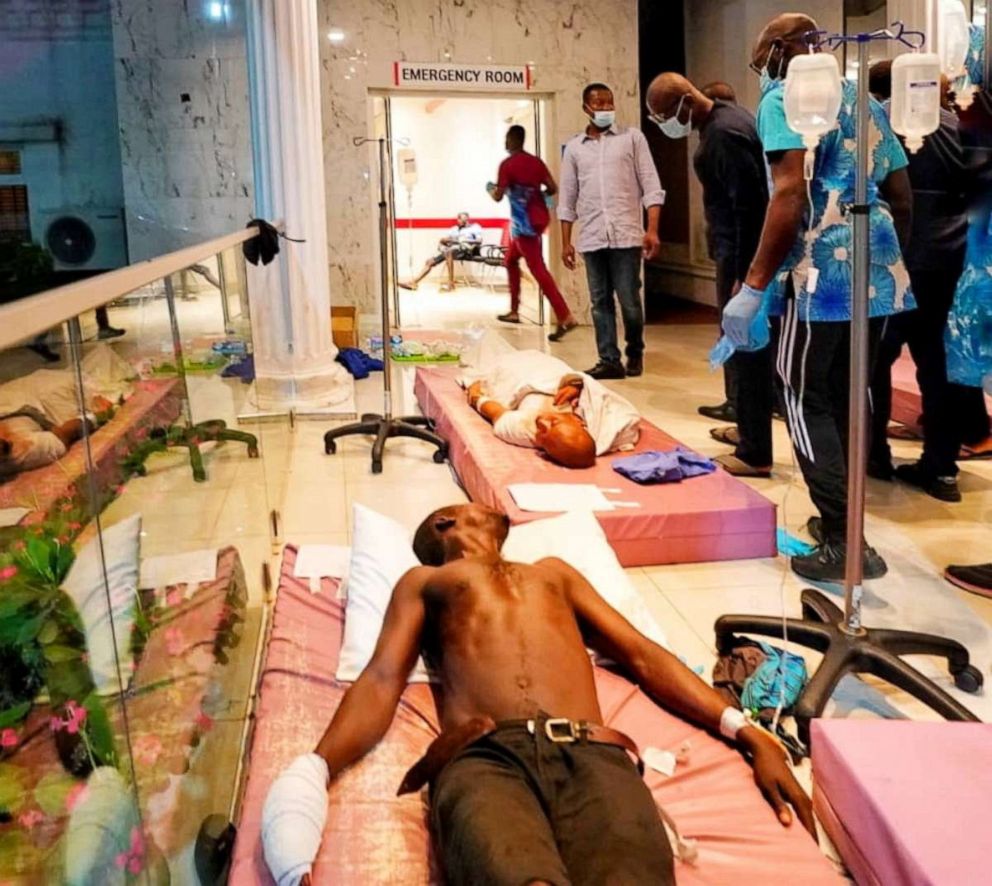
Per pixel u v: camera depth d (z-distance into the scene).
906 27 4.64
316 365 5.40
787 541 3.46
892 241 2.94
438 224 12.98
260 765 1.87
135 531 1.46
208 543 2.07
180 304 1.95
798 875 1.59
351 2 8.95
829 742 1.85
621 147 6.27
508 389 4.41
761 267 2.88
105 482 1.33
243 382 2.94
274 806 1.62
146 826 1.30
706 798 1.78
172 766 1.50
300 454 4.70
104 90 8.84
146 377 1.61
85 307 1.15
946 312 3.78
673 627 2.81
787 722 2.29
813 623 2.48
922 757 1.79
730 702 2.32
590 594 2.14
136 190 8.88
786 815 1.73
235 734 2.11
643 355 7.54
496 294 12.21
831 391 3.14
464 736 1.65
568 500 3.31
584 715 1.74
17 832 1.00
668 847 1.46
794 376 3.03
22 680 1.03
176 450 1.84
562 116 9.45
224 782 1.93
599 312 6.55
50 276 7.84
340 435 4.70
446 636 1.90
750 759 1.90
